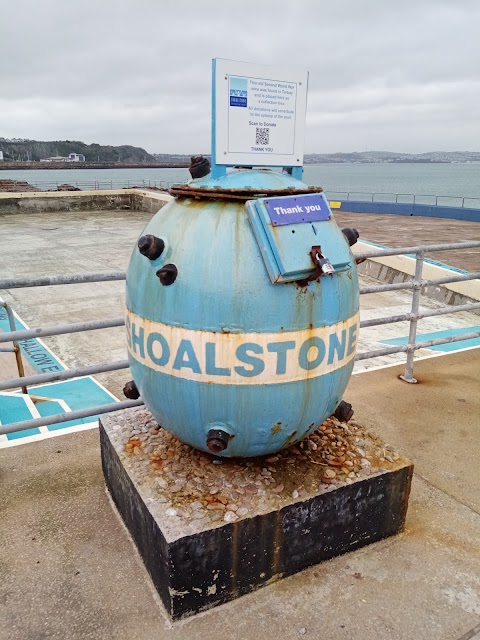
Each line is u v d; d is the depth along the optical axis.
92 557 2.61
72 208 30.05
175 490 2.48
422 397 4.49
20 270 14.10
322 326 2.26
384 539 2.78
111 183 39.69
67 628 2.23
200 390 2.24
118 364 3.40
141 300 2.34
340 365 2.41
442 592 2.44
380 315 9.59
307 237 2.20
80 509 2.97
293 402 2.29
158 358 2.29
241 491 2.47
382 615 2.31
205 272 2.14
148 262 2.33
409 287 4.46
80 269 14.16
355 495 2.59
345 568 2.58
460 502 3.12
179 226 2.28
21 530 2.79
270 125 2.53
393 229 19.98
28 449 3.57
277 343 2.17
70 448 3.60
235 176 2.35
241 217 2.20
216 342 2.15
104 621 2.26
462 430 3.94
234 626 2.25
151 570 2.44
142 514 2.44
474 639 2.20
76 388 6.05
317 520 2.50
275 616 2.30
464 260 13.01
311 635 2.20
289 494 2.46
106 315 9.81
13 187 35.47
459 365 5.25
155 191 30.09
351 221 23.23
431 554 2.69
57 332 3.18
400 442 3.76
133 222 24.91
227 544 2.29
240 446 2.41
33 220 25.77
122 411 3.28
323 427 3.11
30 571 2.52
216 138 2.41
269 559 2.42
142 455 2.76
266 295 2.14
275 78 2.48
